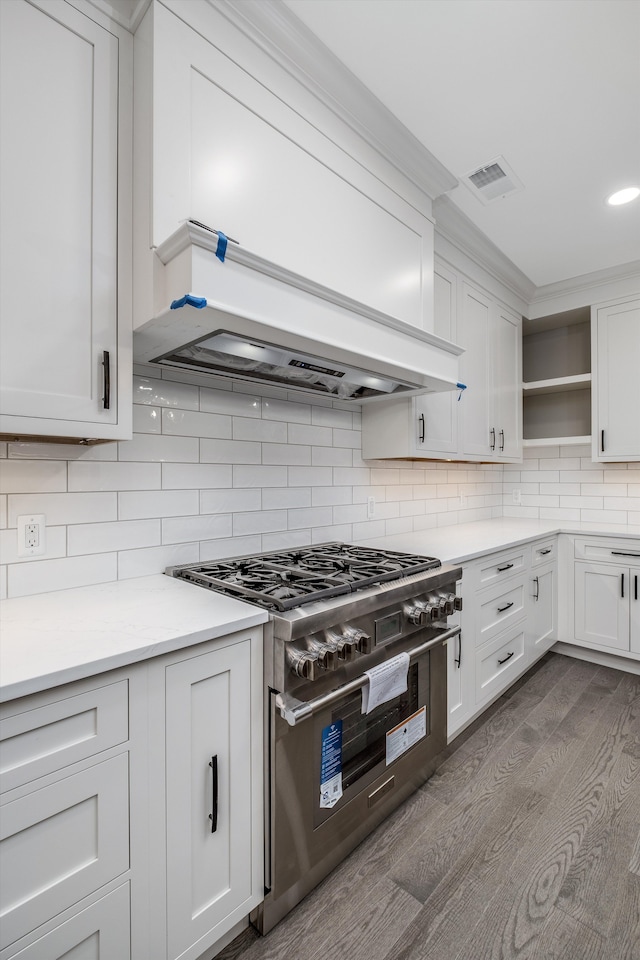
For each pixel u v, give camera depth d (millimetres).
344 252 1607
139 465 1544
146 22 1153
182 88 1175
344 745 1394
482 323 2779
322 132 1535
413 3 1265
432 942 1196
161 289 1136
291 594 1282
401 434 2229
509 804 1696
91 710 881
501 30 1344
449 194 2119
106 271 1153
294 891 1281
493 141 1794
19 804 795
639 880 1371
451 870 1411
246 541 1868
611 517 3320
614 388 2984
